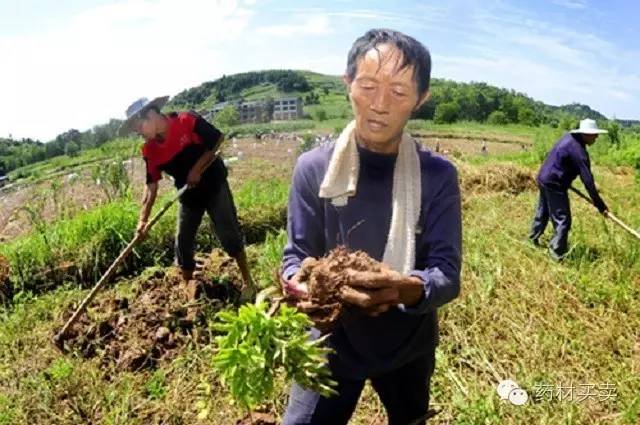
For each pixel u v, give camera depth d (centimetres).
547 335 478
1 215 1071
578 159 655
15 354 464
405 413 246
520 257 667
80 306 485
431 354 233
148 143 495
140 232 499
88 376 423
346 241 207
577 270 631
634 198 1070
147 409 395
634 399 392
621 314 519
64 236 654
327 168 205
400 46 184
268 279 562
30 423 384
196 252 686
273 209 778
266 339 166
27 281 600
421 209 203
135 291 556
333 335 213
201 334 476
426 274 189
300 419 221
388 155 200
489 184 1095
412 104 189
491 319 506
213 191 506
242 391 166
